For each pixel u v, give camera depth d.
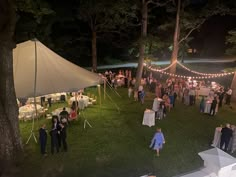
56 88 14.27
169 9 26.62
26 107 16.61
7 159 11.22
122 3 23.56
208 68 37.50
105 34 31.53
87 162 11.57
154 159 11.88
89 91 23.33
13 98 11.60
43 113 16.83
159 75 31.41
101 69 34.53
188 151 12.70
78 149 12.69
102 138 13.88
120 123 15.95
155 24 30.06
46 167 11.16
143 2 23.72
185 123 16.34
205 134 14.77
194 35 44.97
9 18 10.67
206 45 46.34
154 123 15.84
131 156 12.11
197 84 23.08
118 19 25.97
